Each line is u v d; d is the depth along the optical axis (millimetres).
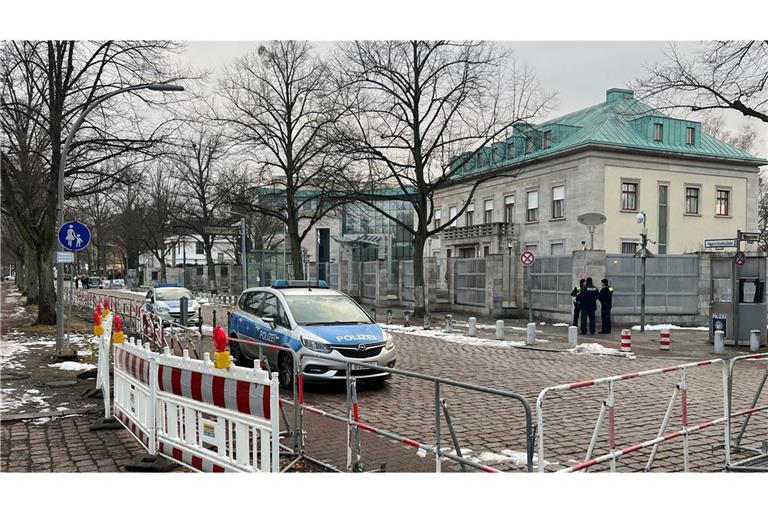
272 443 5199
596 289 21359
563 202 38562
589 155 36625
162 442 6473
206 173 51875
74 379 11602
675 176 38781
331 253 71875
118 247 80000
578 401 9883
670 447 7285
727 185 40156
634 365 14297
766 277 18016
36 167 23594
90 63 20422
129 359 7402
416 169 26875
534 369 13641
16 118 22859
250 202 37000
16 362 13773
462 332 22219
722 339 16844
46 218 22953
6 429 7945
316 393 10500
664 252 38312
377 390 10672
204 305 39750
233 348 13117
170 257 97250
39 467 6426
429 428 8133
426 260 32719
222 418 5723
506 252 41844
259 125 32281
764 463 6539
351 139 25734
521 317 28125
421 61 26453
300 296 12062
